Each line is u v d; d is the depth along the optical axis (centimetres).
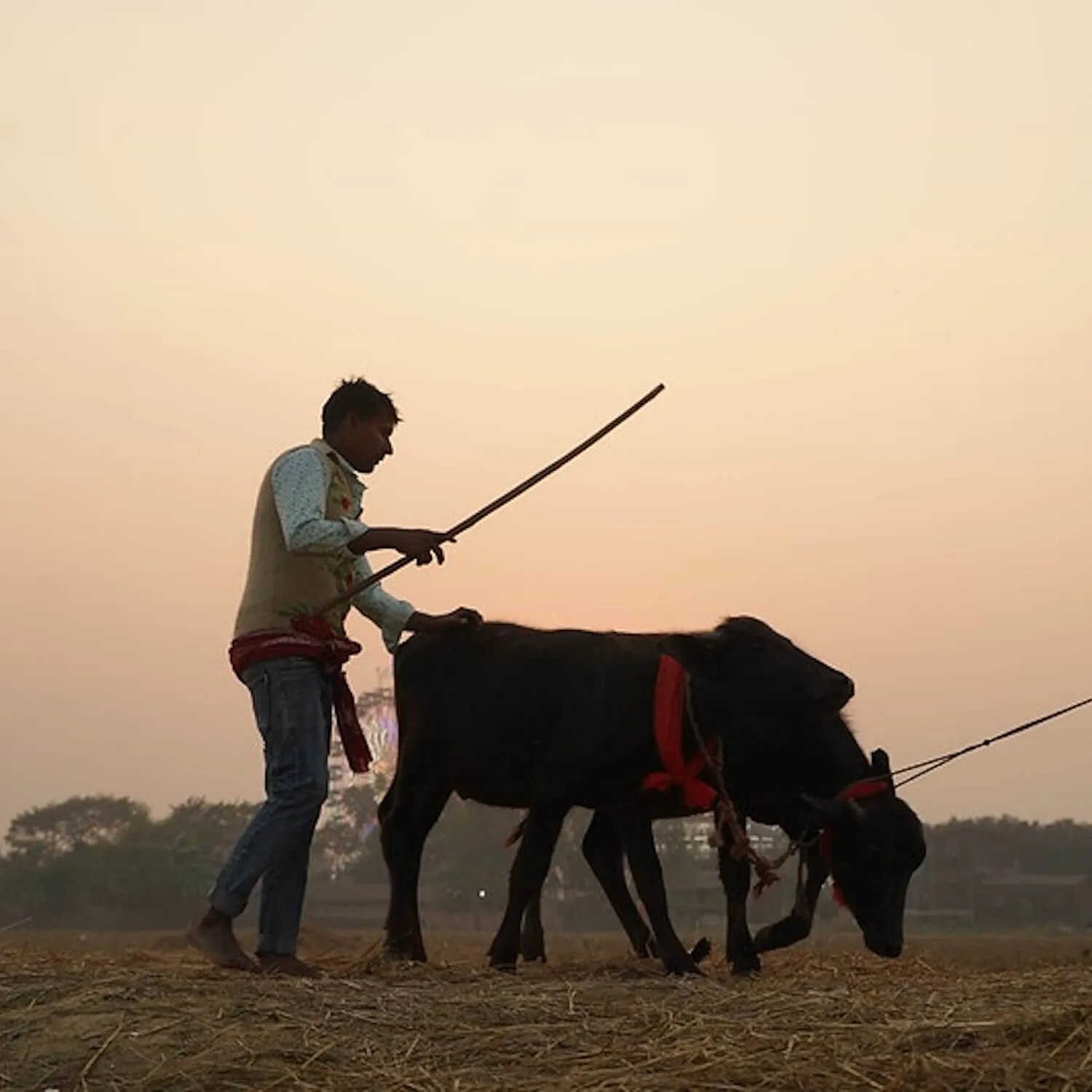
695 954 1103
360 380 912
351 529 852
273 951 858
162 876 5438
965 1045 599
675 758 978
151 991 719
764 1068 580
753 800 1044
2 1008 702
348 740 886
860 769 1010
